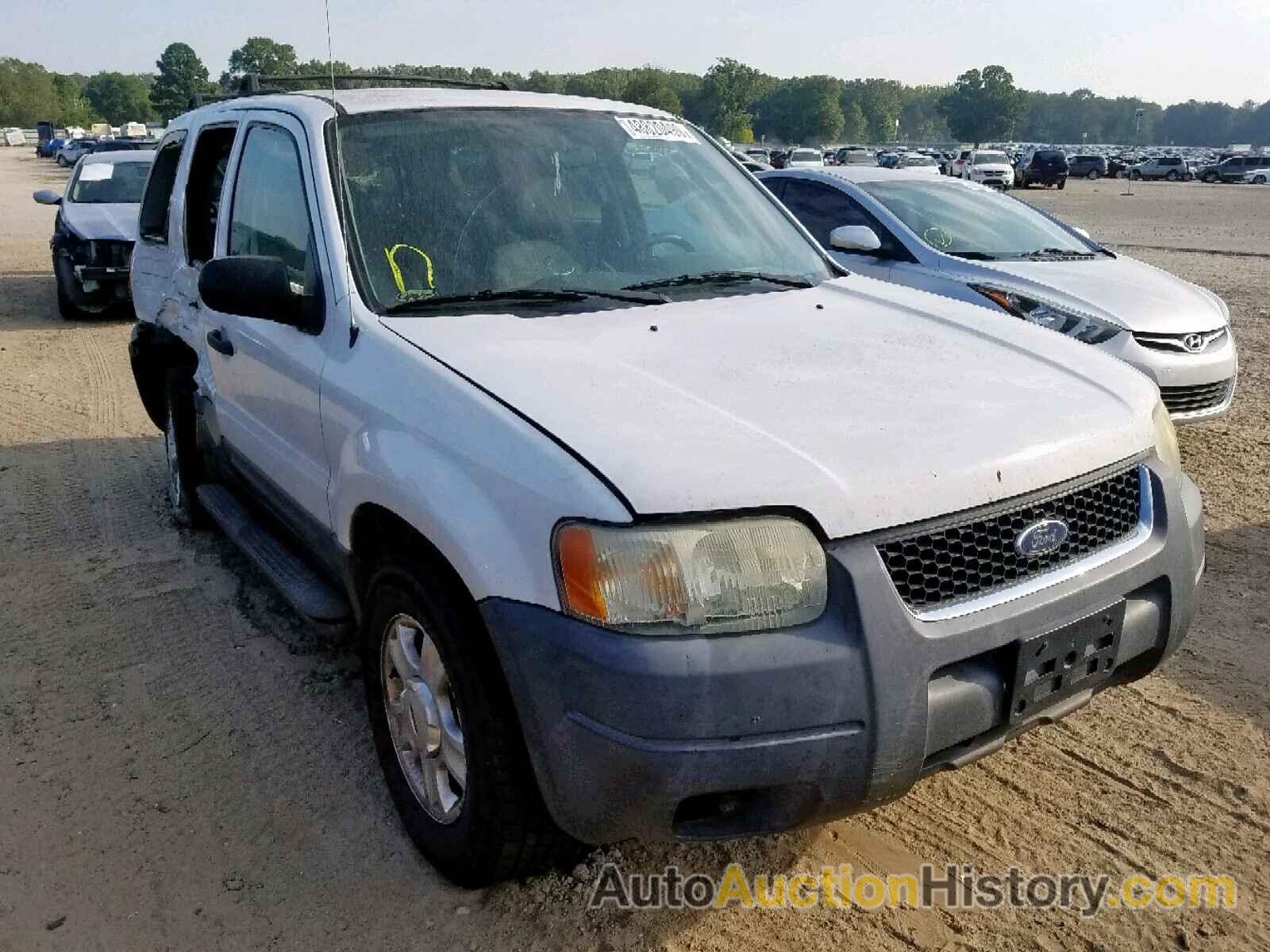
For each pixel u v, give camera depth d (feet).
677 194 12.13
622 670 6.66
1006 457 7.68
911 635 7.05
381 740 9.50
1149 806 9.78
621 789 6.82
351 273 9.84
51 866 9.09
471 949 8.13
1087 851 9.20
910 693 7.02
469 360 8.46
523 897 8.67
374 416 8.81
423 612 8.11
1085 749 10.71
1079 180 184.14
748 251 11.93
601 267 10.82
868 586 6.96
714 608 6.77
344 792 10.10
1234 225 79.30
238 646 12.99
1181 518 8.75
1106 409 8.71
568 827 7.26
